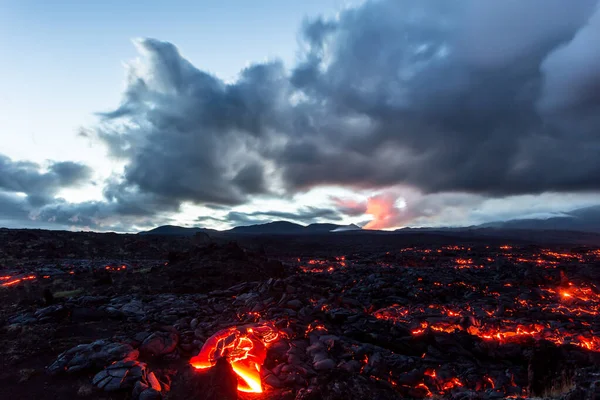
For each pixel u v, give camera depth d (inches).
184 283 1338.6
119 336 670.5
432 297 1437.0
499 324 990.4
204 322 788.6
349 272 2043.6
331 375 569.6
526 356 759.1
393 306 1216.2
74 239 2965.1
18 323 745.6
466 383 632.4
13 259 2172.7
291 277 1194.0
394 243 6210.6
